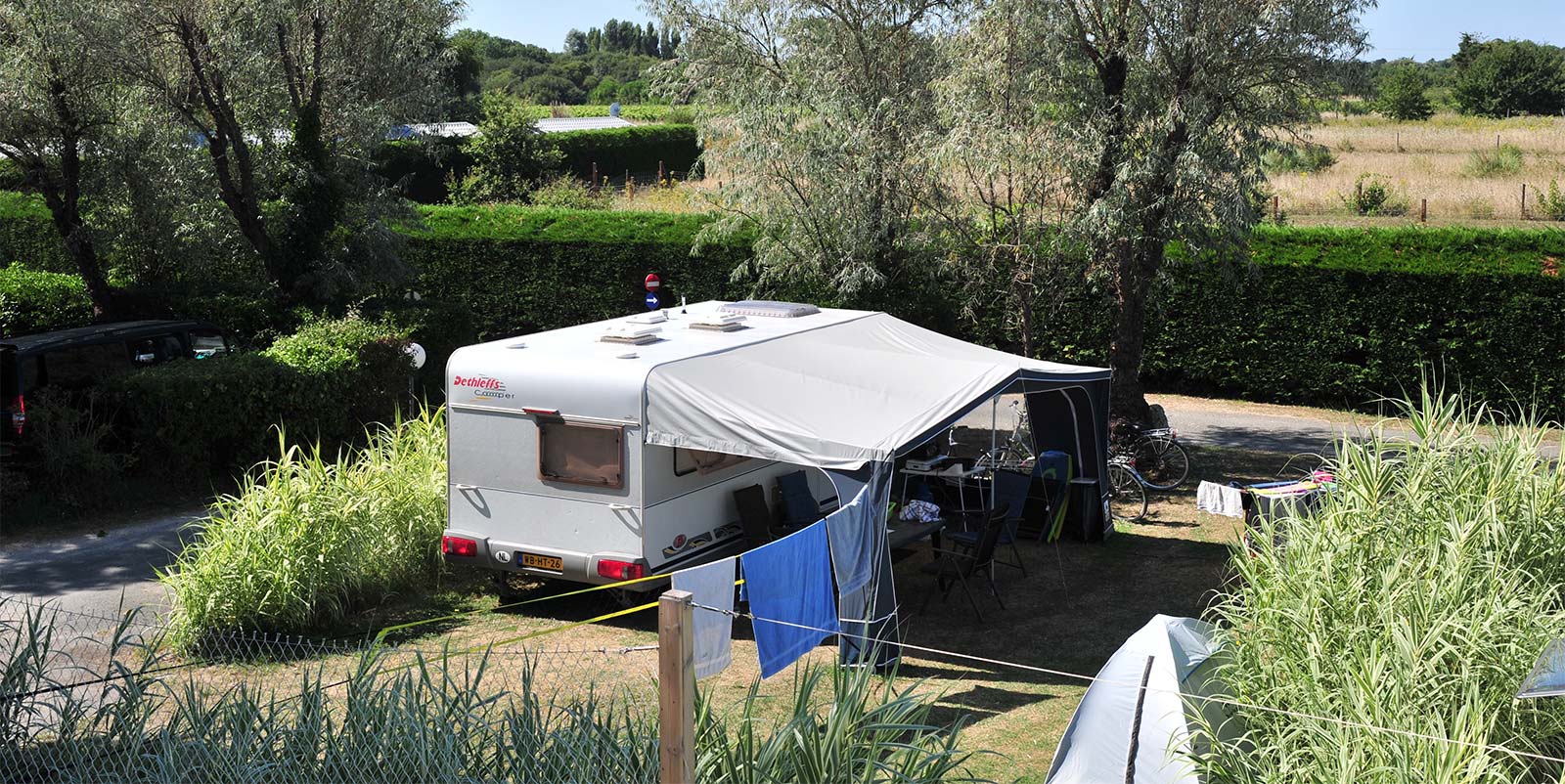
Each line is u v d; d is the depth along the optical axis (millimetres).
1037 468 12375
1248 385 19469
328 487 10219
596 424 9547
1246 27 13344
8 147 17156
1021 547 12227
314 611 9547
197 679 8469
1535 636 5922
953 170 14828
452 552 10273
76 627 9555
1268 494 10336
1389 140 42062
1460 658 5766
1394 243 18500
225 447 14148
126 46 15891
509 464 9984
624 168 45844
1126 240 13977
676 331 11312
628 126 49562
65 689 6477
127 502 13219
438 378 18156
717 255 21188
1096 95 13891
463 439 10148
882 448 8688
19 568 11203
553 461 9805
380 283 19406
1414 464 7262
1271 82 13797
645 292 21875
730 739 6395
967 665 9133
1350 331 18641
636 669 8695
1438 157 37562
